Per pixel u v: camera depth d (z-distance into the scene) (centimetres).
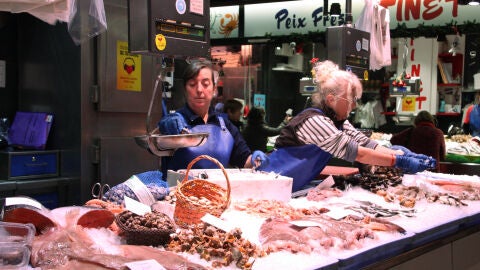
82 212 215
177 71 662
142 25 299
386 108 934
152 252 185
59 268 167
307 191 340
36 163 421
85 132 425
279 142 364
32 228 183
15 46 475
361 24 541
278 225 227
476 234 346
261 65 891
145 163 464
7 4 246
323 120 347
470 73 850
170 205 252
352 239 223
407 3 665
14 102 479
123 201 260
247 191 293
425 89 855
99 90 427
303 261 195
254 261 188
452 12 645
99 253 178
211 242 194
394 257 251
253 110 777
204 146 352
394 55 912
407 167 345
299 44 727
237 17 739
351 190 348
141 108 458
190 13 315
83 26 281
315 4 689
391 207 309
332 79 355
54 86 443
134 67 450
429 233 270
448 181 402
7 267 161
